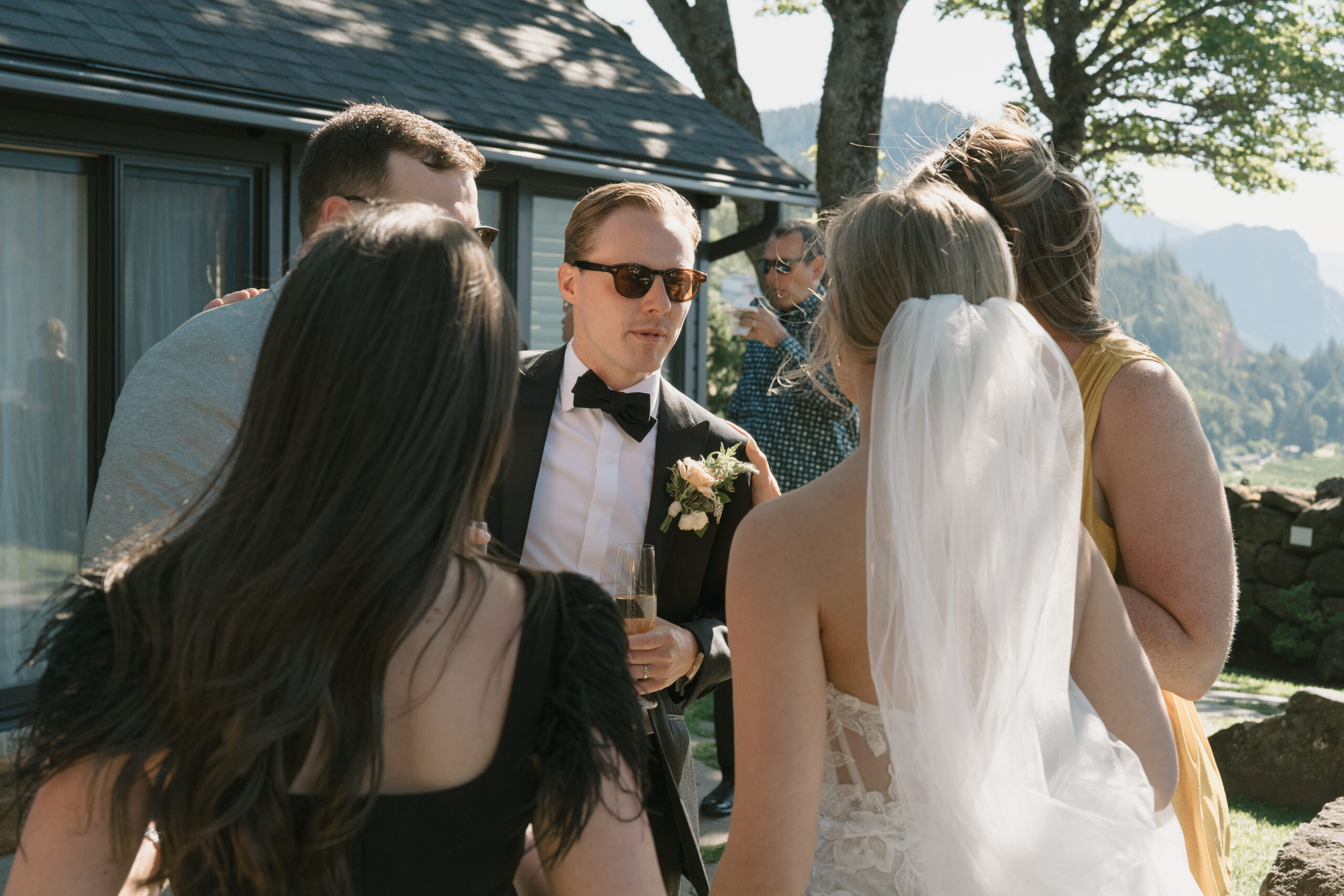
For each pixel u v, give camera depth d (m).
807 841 1.32
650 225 2.32
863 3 11.33
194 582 0.94
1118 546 1.66
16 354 4.66
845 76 11.43
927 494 1.30
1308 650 9.70
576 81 7.38
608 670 1.06
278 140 5.28
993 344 1.35
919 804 1.31
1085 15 15.38
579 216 2.38
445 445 0.97
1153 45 16.75
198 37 5.14
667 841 2.08
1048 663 1.32
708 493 2.23
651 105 7.66
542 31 8.02
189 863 0.95
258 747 0.89
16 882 0.95
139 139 4.82
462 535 1.01
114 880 0.96
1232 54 15.55
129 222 4.93
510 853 1.04
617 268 2.29
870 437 1.38
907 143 1.99
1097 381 1.65
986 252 1.48
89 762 0.93
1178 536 1.57
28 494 4.72
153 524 1.15
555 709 1.03
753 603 1.36
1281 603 10.02
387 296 0.97
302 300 0.98
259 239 5.36
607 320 2.32
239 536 0.94
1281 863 2.61
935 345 1.33
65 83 4.29
